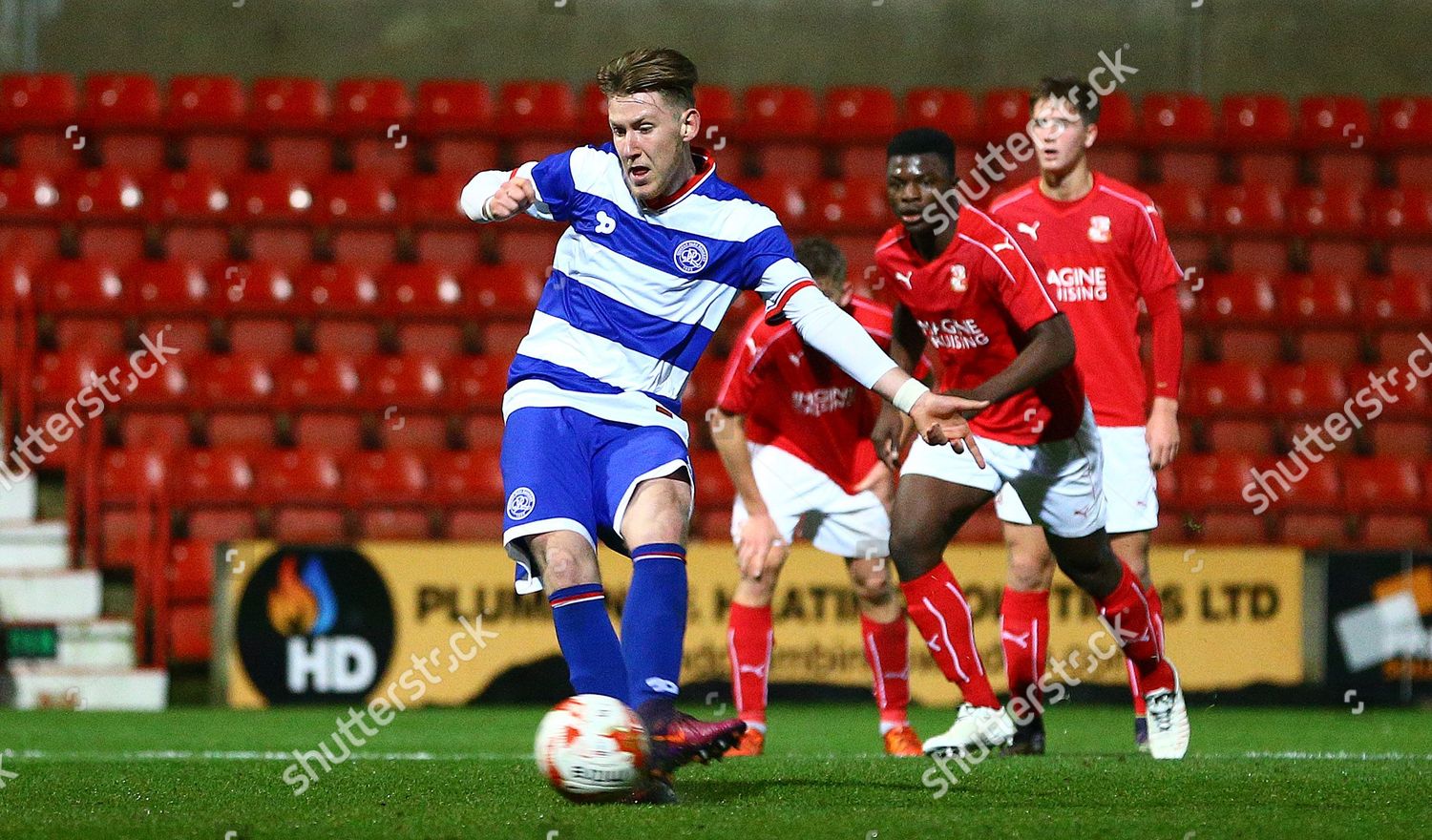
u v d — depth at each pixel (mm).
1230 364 36938
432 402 34719
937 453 15906
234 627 27266
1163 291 18422
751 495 18688
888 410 15953
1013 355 15445
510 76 42969
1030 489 15758
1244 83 43594
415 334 36188
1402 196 40094
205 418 34031
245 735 23484
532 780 12711
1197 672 27891
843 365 10766
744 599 19547
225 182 37688
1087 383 18375
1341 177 41375
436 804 10984
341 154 39688
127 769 14141
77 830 9641
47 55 42094
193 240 37156
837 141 40312
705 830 9305
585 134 40094
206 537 32344
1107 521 18391
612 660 10508
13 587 30141
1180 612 27953
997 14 43281
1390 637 28172
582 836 9094
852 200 38688
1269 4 43688
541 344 11188
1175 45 43438
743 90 43031
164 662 29297
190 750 21156
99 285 35406
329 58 42750
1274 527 34406
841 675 27688
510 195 11156
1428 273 39625
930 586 15852
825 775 13258
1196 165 40938
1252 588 28062
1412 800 11492
